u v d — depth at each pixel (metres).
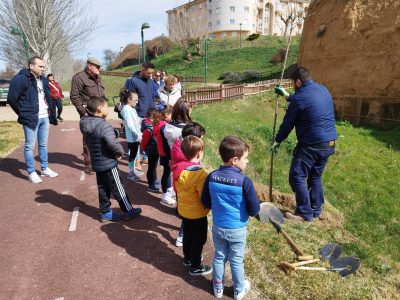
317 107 4.44
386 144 12.11
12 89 5.33
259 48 47.72
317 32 18.64
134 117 5.82
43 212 4.81
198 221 3.24
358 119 15.59
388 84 14.73
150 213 4.79
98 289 3.25
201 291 3.22
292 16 8.27
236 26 67.12
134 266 3.60
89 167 6.40
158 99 7.23
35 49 23.19
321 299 3.19
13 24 22.84
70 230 4.31
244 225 2.93
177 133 4.34
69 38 24.41
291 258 3.83
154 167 5.49
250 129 12.16
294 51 39.38
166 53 66.25
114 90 41.47
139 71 6.53
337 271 3.67
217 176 2.89
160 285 3.30
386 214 7.48
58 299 3.11
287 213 5.12
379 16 15.38
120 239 4.11
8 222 4.51
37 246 3.95
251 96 20.62
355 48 16.27
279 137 4.83
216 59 48.19
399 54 14.48
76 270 3.53
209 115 14.40
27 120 5.57
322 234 4.68
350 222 7.09
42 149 6.07
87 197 5.34
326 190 8.66
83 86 5.78
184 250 3.48
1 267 3.57
